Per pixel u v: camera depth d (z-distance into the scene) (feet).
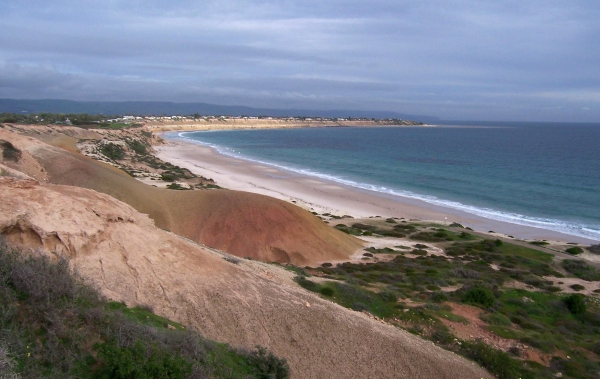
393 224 150.00
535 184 249.14
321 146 495.41
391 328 54.70
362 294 66.23
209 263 50.83
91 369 27.07
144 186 115.03
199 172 251.39
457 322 64.80
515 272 102.94
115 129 416.87
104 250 42.42
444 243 128.88
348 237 119.34
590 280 103.71
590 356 62.64
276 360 38.96
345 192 212.64
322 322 48.19
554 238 148.97
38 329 27.53
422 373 46.60
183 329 38.81
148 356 28.89
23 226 36.81
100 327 30.14
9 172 68.23
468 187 237.25
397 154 416.05
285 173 265.95
